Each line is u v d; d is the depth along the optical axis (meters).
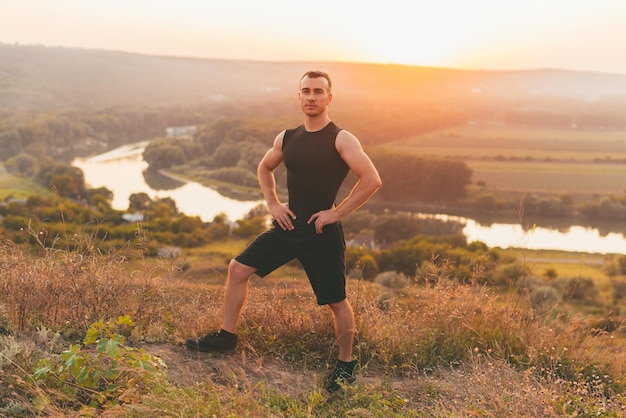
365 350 3.89
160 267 4.12
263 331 3.94
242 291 3.45
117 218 72.94
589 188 129.62
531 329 4.21
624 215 108.06
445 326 4.14
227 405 2.69
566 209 109.19
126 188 118.75
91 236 4.12
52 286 3.74
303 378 3.48
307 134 3.26
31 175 125.25
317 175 3.21
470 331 4.14
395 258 42.06
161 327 3.72
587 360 4.02
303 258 3.31
